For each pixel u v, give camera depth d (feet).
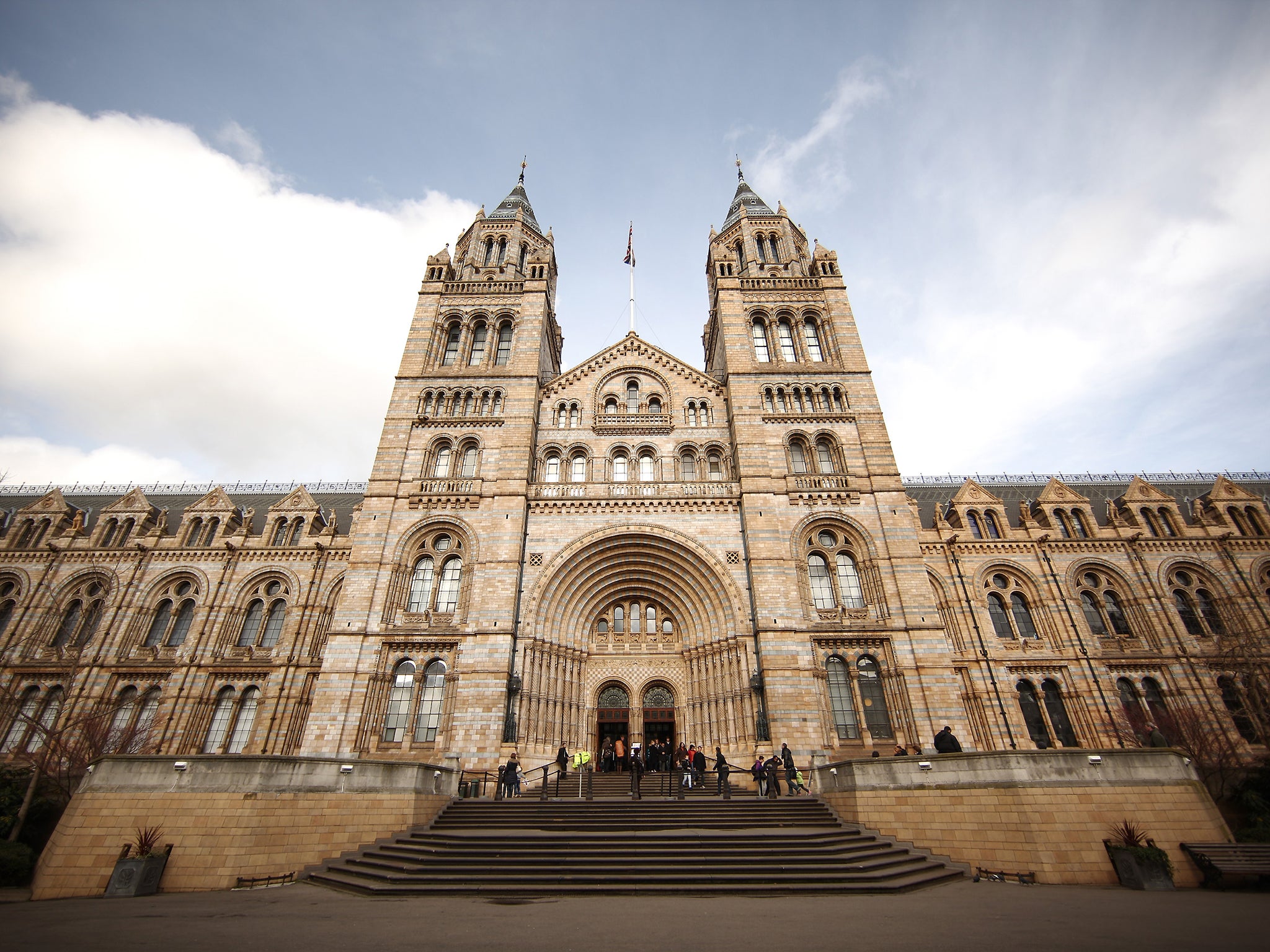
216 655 143.33
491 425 141.79
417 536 128.57
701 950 37.01
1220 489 164.55
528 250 177.17
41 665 140.87
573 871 61.57
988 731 133.28
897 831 74.43
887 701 115.65
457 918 46.83
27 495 188.96
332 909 51.08
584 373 154.71
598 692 128.06
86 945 38.11
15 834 84.79
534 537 129.70
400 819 76.95
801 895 57.31
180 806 66.95
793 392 146.72
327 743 108.47
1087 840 66.44
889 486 134.00
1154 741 95.09
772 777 94.38
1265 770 103.71
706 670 123.54
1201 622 146.61
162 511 170.19
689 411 150.71
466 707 110.22
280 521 161.58
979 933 41.22
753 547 125.70
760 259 174.50
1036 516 164.04
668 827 75.41
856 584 127.24
